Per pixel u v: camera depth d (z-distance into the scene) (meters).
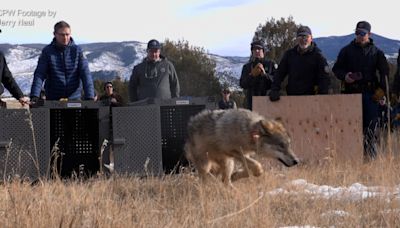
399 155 12.46
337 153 13.59
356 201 10.42
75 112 12.59
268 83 14.40
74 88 12.97
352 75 13.76
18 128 11.91
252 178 11.65
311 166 12.80
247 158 11.70
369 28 13.88
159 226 9.48
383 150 12.79
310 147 13.59
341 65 14.11
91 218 9.41
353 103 13.61
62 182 11.37
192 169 12.29
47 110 12.00
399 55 14.09
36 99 12.52
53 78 12.86
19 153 11.74
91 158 12.66
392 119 13.90
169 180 11.80
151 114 12.35
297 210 10.23
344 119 13.62
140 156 12.30
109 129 12.34
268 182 11.23
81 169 12.00
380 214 9.88
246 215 9.84
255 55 14.59
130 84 14.17
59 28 12.77
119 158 12.25
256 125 11.66
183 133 12.79
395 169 11.59
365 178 11.85
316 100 13.64
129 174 12.17
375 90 13.87
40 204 9.67
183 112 12.77
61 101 12.21
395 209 9.93
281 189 11.06
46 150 12.00
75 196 10.23
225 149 11.72
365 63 13.86
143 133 12.32
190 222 9.63
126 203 10.30
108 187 11.33
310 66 13.74
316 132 13.64
